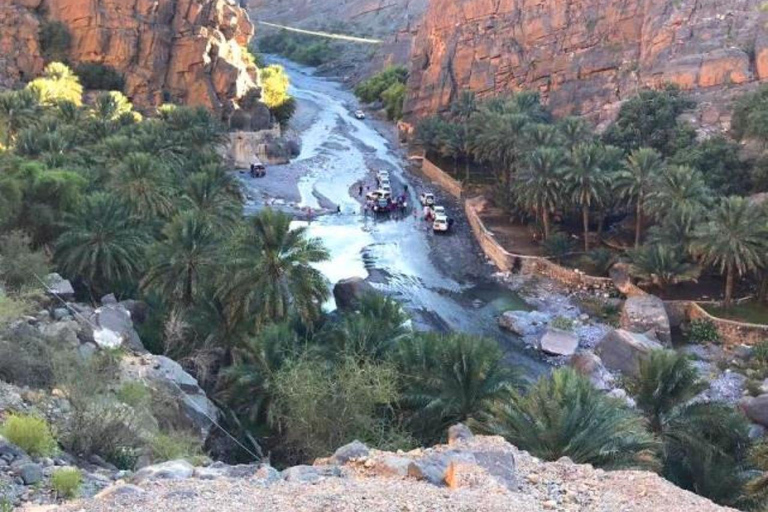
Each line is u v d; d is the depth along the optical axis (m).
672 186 42.47
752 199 47.47
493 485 9.88
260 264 27.14
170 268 28.81
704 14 69.38
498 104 68.81
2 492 9.90
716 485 20.08
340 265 48.91
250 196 64.44
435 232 56.41
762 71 62.62
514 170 57.62
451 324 40.81
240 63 89.62
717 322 38.56
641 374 23.78
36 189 34.47
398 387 23.14
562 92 76.88
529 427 16.70
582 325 40.47
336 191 68.06
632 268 42.09
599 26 76.44
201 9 84.50
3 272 24.72
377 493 9.40
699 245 39.44
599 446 15.97
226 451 21.61
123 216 33.28
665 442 21.61
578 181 46.44
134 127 54.91
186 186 40.34
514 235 53.41
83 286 32.75
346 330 25.06
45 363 16.44
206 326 28.20
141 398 16.19
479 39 85.94
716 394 32.53
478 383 22.33
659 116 58.75
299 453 21.56
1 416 13.26
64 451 12.56
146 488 9.77
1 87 75.00
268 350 24.14
